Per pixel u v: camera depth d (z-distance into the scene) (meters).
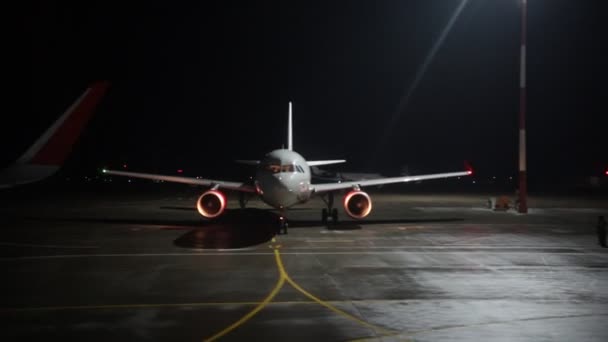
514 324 10.36
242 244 21.62
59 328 10.07
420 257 18.48
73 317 10.82
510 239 23.36
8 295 12.73
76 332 9.83
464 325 10.29
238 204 46.09
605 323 10.44
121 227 27.81
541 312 11.25
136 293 12.97
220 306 11.72
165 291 13.19
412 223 30.45
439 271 15.88
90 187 88.62
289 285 13.89
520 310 11.41
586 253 19.44
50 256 18.58
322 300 12.28
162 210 39.16
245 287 13.65
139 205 44.53
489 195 65.88
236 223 29.92
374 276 15.10
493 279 14.70
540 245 21.52
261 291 13.19
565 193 74.31
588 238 23.77
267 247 20.81
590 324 10.36
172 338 9.46
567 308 11.58
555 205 46.44
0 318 10.76
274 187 24.48
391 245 21.42
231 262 17.41
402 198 58.59
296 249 20.30
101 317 10.83
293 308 11.55
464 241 22.72
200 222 30.52
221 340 9.34
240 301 12.18
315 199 54.72
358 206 27.59
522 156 37.38
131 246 21.00
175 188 85.81
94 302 12.06
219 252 19.52
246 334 9.70
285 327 10.15
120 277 14.92
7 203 47.00
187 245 21.31
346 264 17.06
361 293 12.98
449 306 11.75
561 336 9.60
